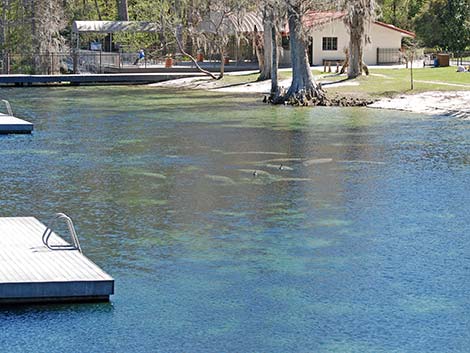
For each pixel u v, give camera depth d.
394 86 58.78
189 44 88.44
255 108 52.00
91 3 105.75
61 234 21.14
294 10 54.38
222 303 16.56
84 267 16.75
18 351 14.35
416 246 20.31
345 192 26.22
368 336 15.03
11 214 23.08
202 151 34.09
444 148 34.66
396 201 24.95
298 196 25.66
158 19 76.19
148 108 52.06
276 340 14.88
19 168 30.02
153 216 23.05
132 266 18.67
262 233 21.41
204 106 53.41
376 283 17.69
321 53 81.62
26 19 79.50
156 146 35.44
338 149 34.53
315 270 18.53
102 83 73.31
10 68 79.94
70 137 38.12
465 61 83.31
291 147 35.09
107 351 14.42
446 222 22.55
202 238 20.91
